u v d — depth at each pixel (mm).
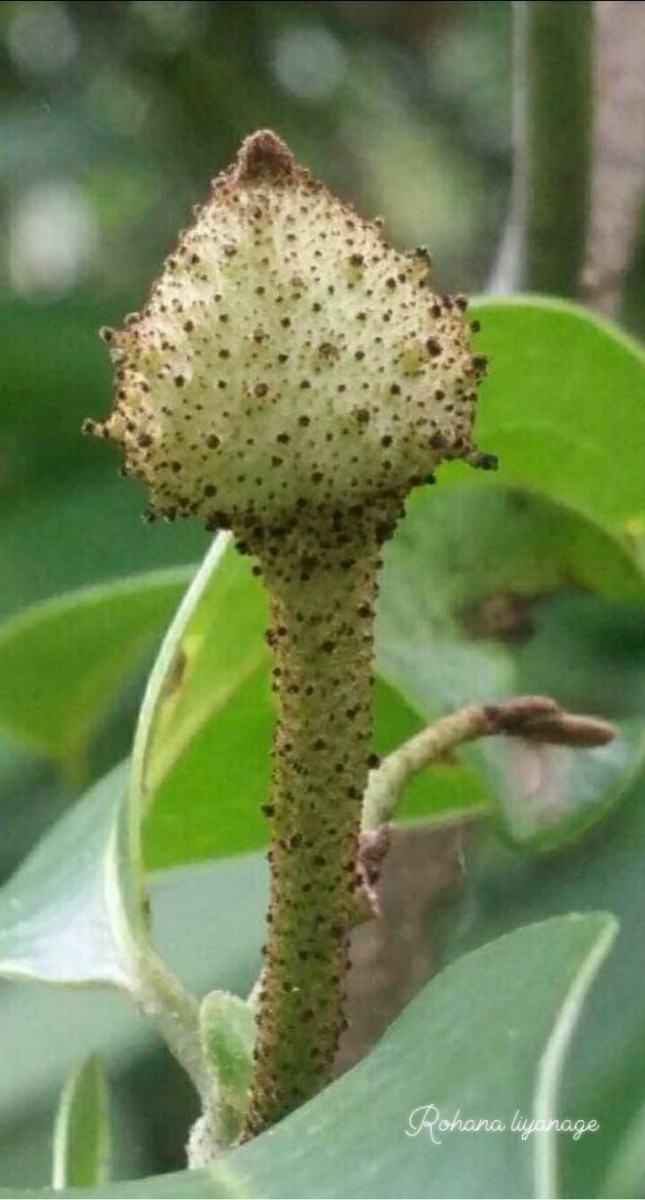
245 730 160
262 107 390
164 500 109
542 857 162
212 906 224
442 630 162
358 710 112
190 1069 131
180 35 380
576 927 103
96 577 246
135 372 109
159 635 193
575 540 162
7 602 243
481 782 153
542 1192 87
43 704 200
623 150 217
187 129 393
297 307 106
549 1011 97
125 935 137
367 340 107
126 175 405
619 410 146
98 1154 162
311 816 113
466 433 111
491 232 424
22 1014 250
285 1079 115
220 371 106
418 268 109
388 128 414
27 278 431
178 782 163
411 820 163
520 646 162
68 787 209
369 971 186
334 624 111
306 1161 97
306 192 108
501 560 163
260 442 107
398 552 163
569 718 139
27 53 392
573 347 141
